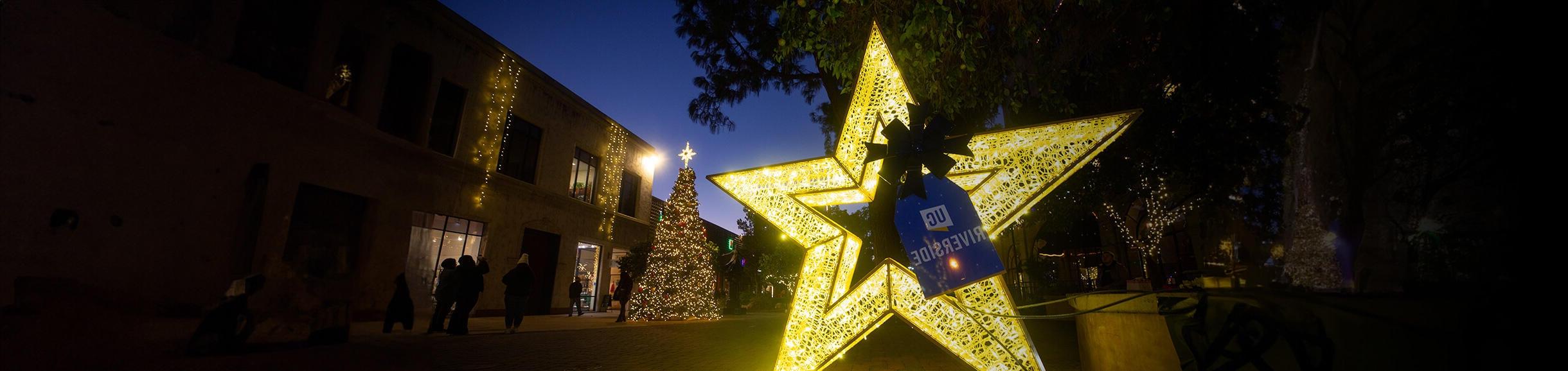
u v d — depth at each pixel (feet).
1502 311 4.36
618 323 45.98
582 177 59.77
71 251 18.49
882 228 10.90
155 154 22.39
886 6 16.69
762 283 90.53
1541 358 4.05
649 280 50.57
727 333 34.37
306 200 32.07
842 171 11.47
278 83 29.73
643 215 72.13
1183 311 7.45
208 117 25.30
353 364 18.67
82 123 19.29
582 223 58.95
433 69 41.93
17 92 17.26
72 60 18.97
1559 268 4.08
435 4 41.68
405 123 40.09
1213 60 11.87
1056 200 24.81
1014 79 19.49
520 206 50.03
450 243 43.37
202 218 24.66
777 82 36.88
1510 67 4.60
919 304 10.16
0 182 16.70
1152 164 16.47
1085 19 18.21
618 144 65.98
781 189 11.86
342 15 34.55
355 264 35.50
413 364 19.15
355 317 35.04
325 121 32.83
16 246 16.90
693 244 52.60
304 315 23.06
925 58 16.40
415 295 39.96
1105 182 20.72
